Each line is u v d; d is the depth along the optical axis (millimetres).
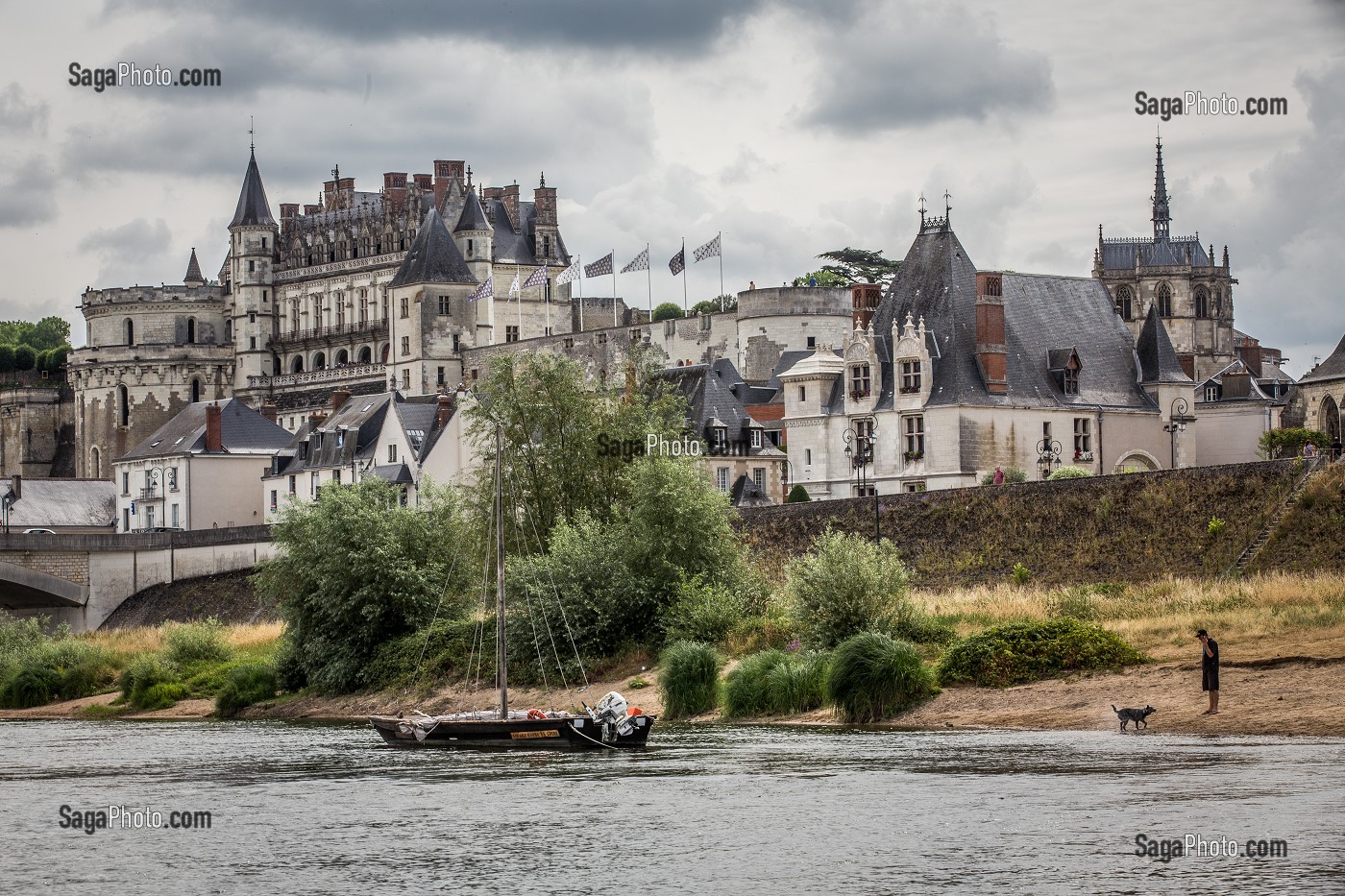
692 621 107875
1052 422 154875
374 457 195375
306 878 58781
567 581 112000
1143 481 116562
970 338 154000
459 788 75125
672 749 83625
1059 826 60844
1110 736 79188
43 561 179500
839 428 161250
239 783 79500
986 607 107062
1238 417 192750
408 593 121062
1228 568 108062
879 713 90312
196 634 136750
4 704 135250
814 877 56312
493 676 112812
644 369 138125
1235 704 80562
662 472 114375
